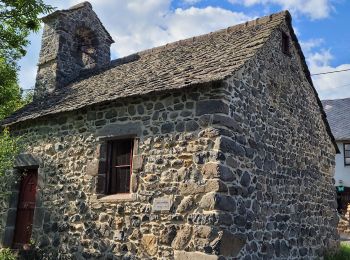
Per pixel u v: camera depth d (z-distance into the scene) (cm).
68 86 1202
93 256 782
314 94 1095
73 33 1323
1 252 888
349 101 2789
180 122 727
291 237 849
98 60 1359
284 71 945
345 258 995
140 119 782
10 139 934
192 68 820
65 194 867
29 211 977
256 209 744
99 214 795
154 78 848
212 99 700
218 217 641
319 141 1073
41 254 866
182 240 670
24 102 1930
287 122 916
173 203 697
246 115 761
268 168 806
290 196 873
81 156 861
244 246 690
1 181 1034
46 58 1284
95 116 858
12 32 1064
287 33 983
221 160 668
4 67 1442
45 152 937
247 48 835
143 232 723
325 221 1021
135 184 754
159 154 739
